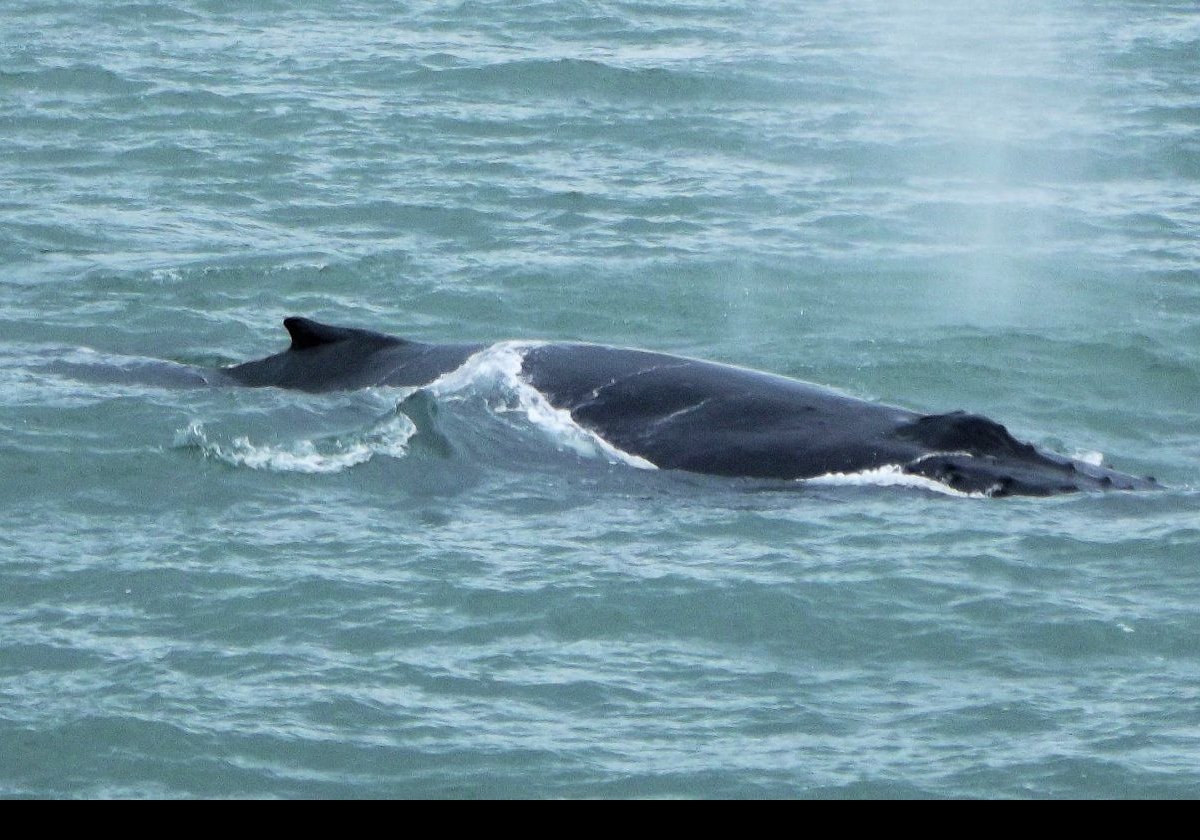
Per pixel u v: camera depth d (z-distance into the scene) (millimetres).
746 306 104812
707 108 152875
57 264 109062
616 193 127688
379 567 64500
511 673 56781
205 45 169250
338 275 107938
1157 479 79375
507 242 115812
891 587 62844
